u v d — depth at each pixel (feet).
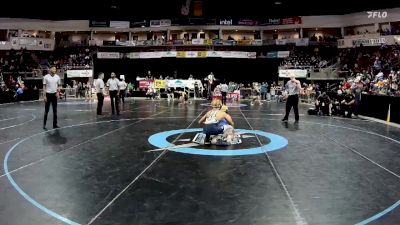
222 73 151.02
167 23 158.92
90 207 14.06
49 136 32.65
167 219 12.84
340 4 134.72
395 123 45.93
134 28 162.61
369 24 137.18
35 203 14.53
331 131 37.55
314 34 155.33
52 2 135.95
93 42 156.87
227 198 15.20
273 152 25.50
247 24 156.87
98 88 53.52
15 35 156.46
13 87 100.63
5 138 31.45
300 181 17.98
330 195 15.79
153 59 152.35
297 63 132.26
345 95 55.62
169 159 22.89
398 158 23.88
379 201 15.07
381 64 105.60
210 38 161.68
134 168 20.44
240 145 28.35
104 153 24.80
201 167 20.74
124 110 63.87
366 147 28.07
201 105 79.00
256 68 150.00
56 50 156.46
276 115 56.24
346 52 133.80
